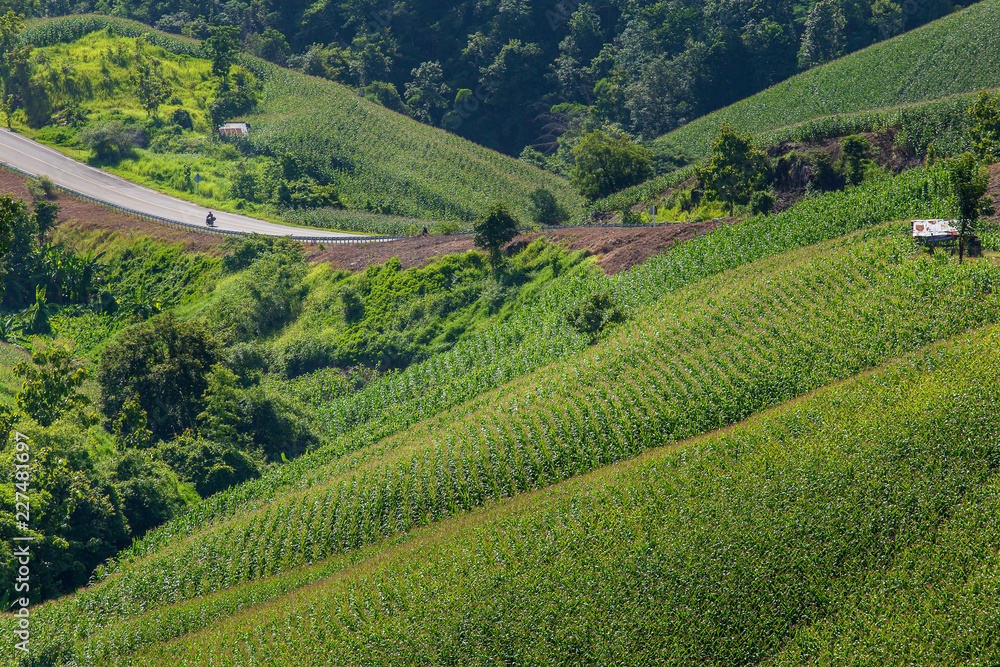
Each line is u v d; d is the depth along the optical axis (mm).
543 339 64938
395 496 50031
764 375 48344
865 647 32781
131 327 70750
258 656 39250
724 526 38594
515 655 35812
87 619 45781
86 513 53562
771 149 86188
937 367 43438
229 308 84812
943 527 35625
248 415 67125
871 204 62250
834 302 52312
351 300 83375
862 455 39594
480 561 41062
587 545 40000
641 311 61969
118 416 66125
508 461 49281
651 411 48938
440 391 64375
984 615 32125
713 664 33969
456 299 79625
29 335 87562
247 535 50469
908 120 78500
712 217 82875
